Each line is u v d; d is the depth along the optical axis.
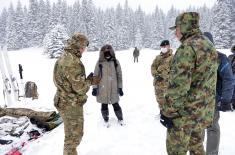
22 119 6.52
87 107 8.73
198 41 3.08
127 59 32.91
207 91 3.18
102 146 5.52
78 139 4.46
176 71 3.05
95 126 6.71
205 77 3.12
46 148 5.54
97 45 67.31
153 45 85.06
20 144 5.71
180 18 3.18
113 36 76.56
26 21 77.75
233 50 7.14
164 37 94.50
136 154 5.10
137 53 28.56
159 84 6.19
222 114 7.25
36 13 76.44
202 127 3.32
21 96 9.52
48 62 32.72
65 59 4.20
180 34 3.24
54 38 45.16
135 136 5.98
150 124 6.76
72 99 4.29
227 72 3.83
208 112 3.29
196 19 3.14
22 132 6.13
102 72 6.46
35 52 56.00
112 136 6.04
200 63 3.05
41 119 6.59
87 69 22.92
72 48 4.24
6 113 6.98
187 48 3.02
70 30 78.94
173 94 3.07
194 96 3.14
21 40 76.12
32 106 7.44
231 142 5.43
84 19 67.88
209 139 4.27
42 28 75.75
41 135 6.27
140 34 89.31
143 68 22.77
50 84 16.42
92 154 5.18
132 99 10.10
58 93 4.36
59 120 6.85
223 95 3.91
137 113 7.87
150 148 5.32
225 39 47.59
